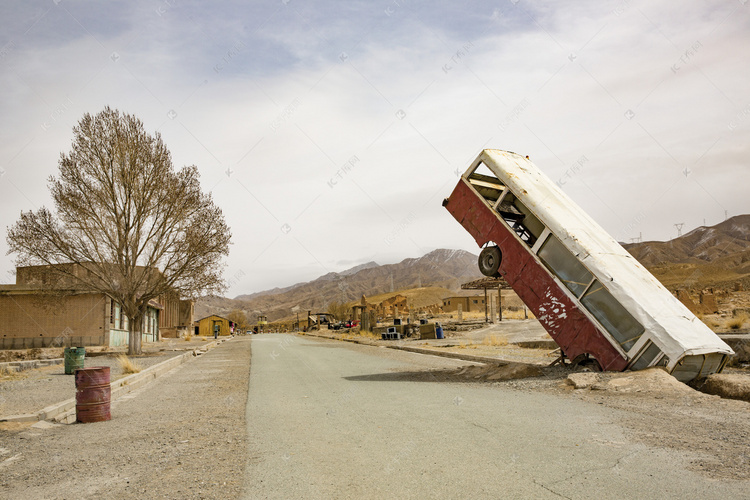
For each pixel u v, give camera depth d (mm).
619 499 4250
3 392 13086
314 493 4691
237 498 4637
